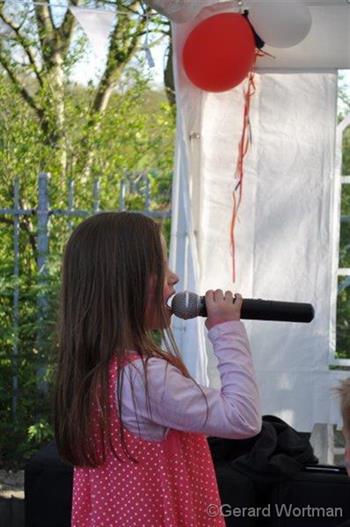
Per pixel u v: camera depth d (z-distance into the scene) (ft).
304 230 17.42
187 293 7.18
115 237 6.92
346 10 15.14
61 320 7.06
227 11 15.55
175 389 6.65
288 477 12.11
